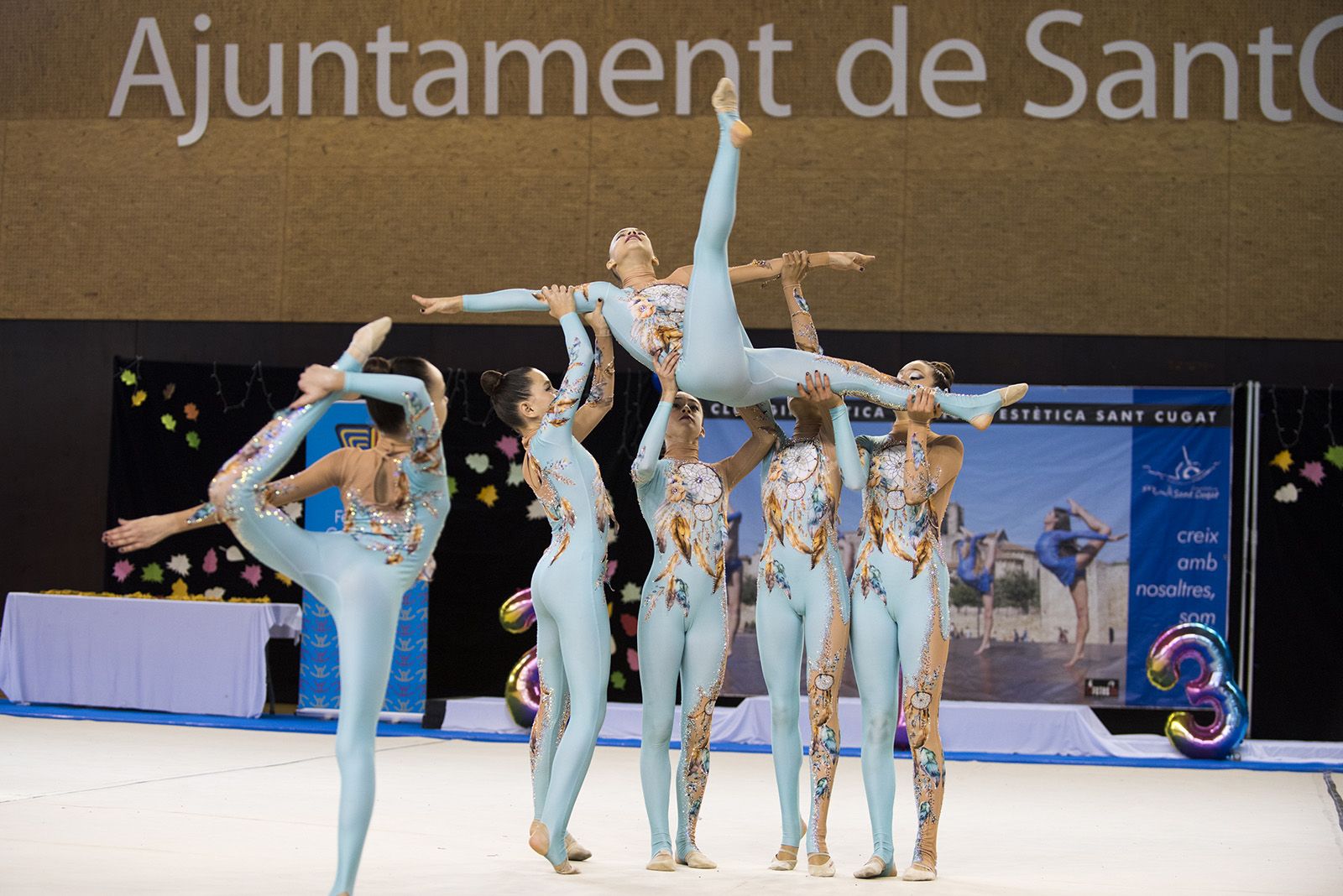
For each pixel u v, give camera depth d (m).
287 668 10.78
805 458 5.00
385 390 3.77
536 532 10.14
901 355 10.96
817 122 11.16
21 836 5.14
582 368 4.81
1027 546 9.61
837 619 4.88
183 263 11.73
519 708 9.56
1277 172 10.84
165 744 8.37
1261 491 9.63
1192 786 7.71
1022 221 10.97
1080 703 9.48
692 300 4.71
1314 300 10.75
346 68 11.64
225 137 11.75
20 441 11.76
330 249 11.56
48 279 11.86
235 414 10.70
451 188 11.48
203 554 10.65
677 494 5.00
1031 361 10.90
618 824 5.95
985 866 5.09
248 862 4.75
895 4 11.15
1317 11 10.86
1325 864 5.22
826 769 4.82
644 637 4.93
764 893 4.36
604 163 11.34
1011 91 11.04
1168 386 10.73
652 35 11.35
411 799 6.50
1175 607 9.48
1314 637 9.51
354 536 3.90
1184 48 10.94
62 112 11.95
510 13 11.50
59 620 10.20
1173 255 10.86
